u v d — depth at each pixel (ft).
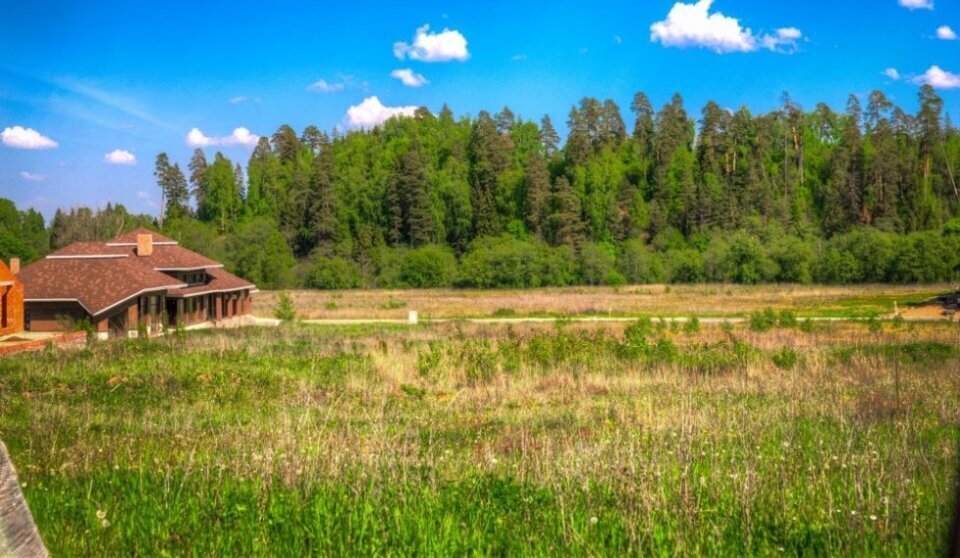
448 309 185.88
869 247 299.38
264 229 330.75
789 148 504.43
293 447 26.05
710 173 442.91
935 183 385.91
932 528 18.11
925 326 119.44
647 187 487.61
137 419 43.98
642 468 22.61
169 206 472.44
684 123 561.02
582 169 453.58
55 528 19.04
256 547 17.65
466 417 44.88
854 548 17.56
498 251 318.04
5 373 63.05
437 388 59.98
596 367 68.18
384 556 17.28
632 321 141.08
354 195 450.30
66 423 40.24
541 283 322.55
